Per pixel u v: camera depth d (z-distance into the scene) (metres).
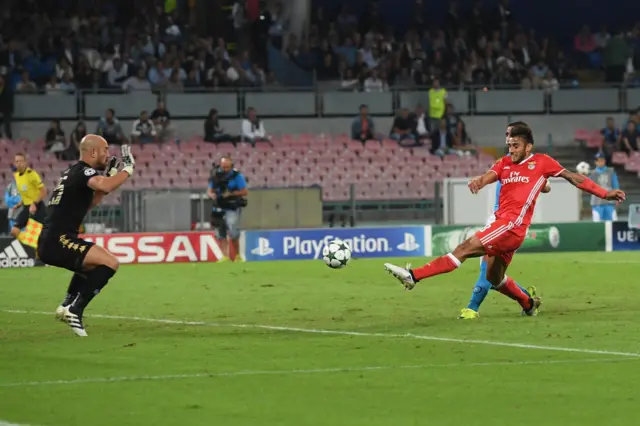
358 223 107.88
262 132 115.62
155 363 33.28
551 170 41.78
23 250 76.69
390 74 126.00
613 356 33.69
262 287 59.16
